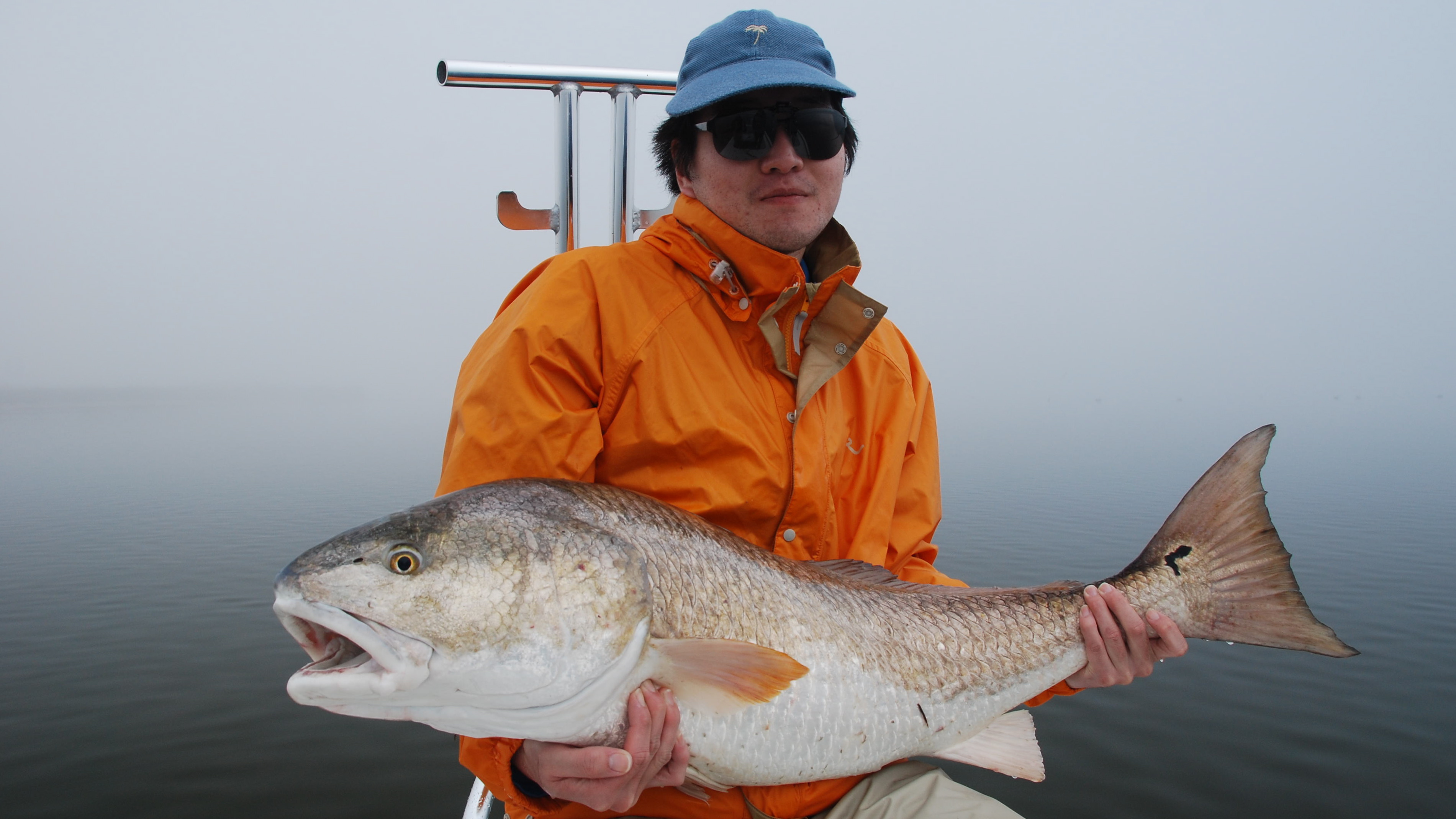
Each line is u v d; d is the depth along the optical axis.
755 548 1.95
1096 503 22.77
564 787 1.65
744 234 2.21
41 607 11.48
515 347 1.93
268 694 8.27
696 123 2.22
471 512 1.62
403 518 1.58
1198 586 2.30
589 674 1.60
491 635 1.54
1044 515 20.28
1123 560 14.43
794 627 1.89
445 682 1.52
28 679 8.68
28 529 18.19
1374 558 15.72
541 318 1.96
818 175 2.22
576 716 1.62
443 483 1.93
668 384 2.01
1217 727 7.38
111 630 10.40
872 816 2.00
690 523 1.87
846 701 1.91
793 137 2.14
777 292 2.11
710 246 2.12
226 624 10.68
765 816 1.91
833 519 2.22
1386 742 7.05
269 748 7.06
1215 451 47.56
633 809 1.91
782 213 2.19
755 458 2.03
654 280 2.11
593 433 1.94
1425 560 15.47
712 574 1.82
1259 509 2.30
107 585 12.83
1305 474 36.25
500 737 1.69
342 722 7.63
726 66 2.22
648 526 1.78
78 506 22.30
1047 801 6.10
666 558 1.76
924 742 2.06
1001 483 28.80
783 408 2.15
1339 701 8.02
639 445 1.99
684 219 2.16
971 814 1.96
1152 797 6.14
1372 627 10.84
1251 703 8.00
